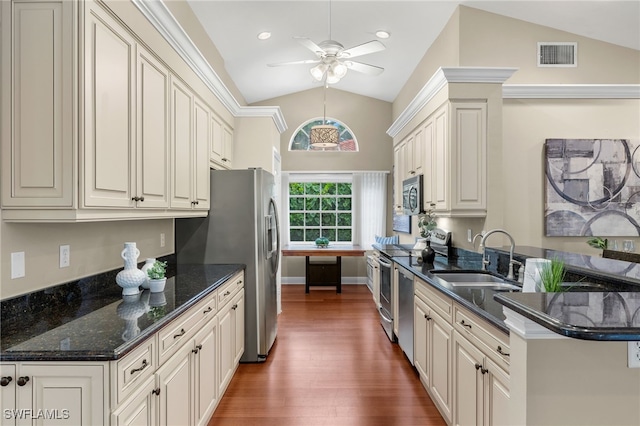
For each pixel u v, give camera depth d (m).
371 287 6.18
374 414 2.48
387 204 6.82
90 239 2.11
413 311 3.04
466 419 1.94
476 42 3.56
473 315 1.84
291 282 6.86
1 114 1.54
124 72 1.88
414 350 3.03
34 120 1.53
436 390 2.46
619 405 1.14
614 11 3.29
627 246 3.26
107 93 1.72
